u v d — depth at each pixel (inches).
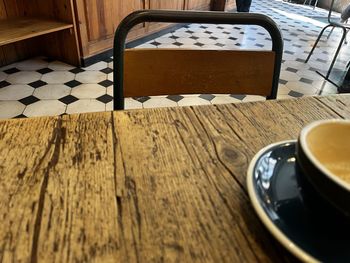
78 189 17.6
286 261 14.6
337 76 115.6
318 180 14.1
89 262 13.9
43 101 85.7
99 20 106.7
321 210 14.7
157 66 31.0
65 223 15.6
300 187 15.9
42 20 98.6
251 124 25.2
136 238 15.1
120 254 14.3
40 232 15.0
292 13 216.5
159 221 16.1
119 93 30.6
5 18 97.3
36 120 23.4
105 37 111.9
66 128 22.8
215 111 26.6
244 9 182.5
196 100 93.0
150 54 30.5
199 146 22.1
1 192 17.1
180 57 31.4
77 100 87.5
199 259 14.4
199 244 15.1
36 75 99.2
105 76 101.8
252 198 16.1
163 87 31.8
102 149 21.0
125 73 30.1
